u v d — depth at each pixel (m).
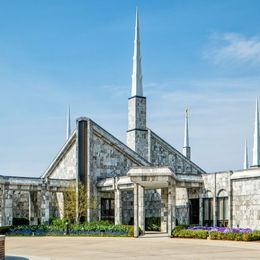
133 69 78.94
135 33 79.75
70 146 73.88
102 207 69.75
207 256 29.95
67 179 69.44
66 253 33.25
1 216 63.06
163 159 80.06
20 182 65.12
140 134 77.25
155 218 64.00
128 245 39.12
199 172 82.81
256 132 95.31
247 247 36.09
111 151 71.69
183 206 65.12
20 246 40.00
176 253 32.03
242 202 56.47
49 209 70.38
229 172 58.53
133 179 50.38
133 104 77.69
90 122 70.19
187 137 96.50
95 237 51.31
